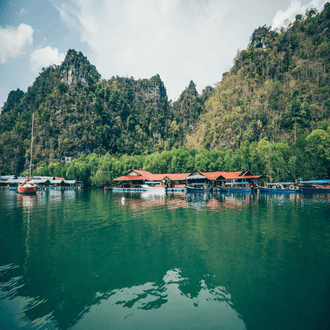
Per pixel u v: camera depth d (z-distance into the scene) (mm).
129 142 187625
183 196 56438
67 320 7578
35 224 23109
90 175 118562
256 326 7152
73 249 15039
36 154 162750
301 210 30688
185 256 13508
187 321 7457
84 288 9844
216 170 95375
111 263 12555
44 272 11461
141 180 91250
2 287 9898
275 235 17938
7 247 15516
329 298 8805
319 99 129875
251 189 62719
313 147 75312
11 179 121500
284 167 81000
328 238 16969
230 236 17734
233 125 134500
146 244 15961
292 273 11047
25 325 7328
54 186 107875
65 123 169625
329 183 66625
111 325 7285
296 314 7809
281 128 127438
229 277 10711
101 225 22375
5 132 193000
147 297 9078
